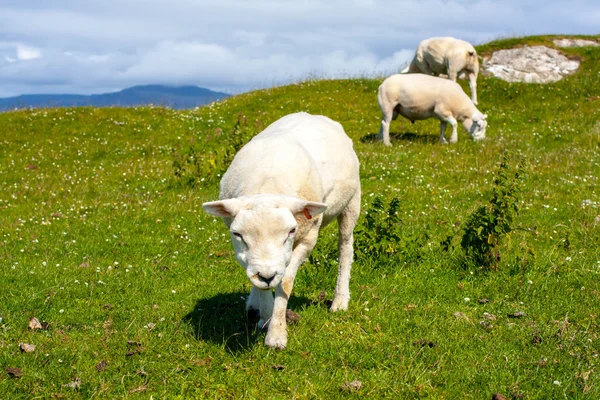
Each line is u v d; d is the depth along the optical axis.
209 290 7.21
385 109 17.66
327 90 24.77
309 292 7.25
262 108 22.52
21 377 4.93
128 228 10.16
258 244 4.75
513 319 6.29
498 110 21.70
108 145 18.31
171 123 20.34
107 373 5.04
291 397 4.72
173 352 5.46
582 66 26.75
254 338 5.75
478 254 7.86
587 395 4.72
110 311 6.55
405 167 14.01
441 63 21.55
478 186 12.12
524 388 4.88
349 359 5.36
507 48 28.19
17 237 9.69
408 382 4.92
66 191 13.40
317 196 5.59
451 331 5.98
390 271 7.75
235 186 5.51
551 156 14.95
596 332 5.91
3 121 20.39
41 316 6.32
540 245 8.59
